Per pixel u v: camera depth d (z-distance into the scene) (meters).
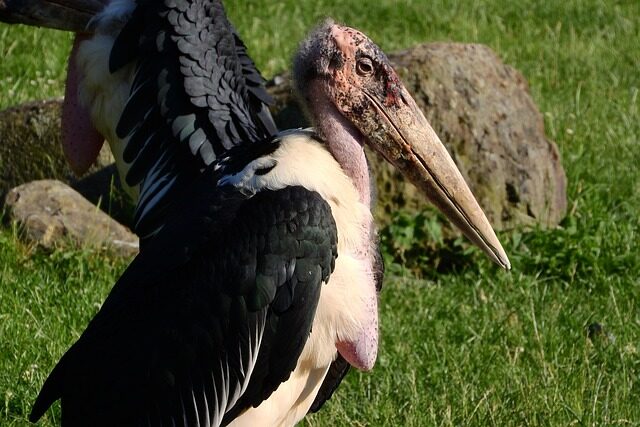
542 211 10.15
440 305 8.88
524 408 7.35
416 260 9.70
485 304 8.90
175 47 6.45
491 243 5.91
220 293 5.22
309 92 5.70
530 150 10.15
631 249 10.03
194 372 5.24
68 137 7.02
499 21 16.91
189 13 6.50
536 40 16.42
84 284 8.52
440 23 16.75
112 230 9.25
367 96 5.70
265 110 6.91
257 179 5.38
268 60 13.99
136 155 6.45
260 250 5.21
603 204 10.89
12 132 10.06
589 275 9.65
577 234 9.90
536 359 8.05
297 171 5.40
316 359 5.55
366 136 5.75
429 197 5.88
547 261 9.64
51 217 9.16
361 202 5.68
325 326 5.45
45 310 8.09
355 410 7.36
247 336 5.23
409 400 7.46
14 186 10.03
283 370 5.35
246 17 16.06
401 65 10.00
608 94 14.27
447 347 8.18
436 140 5.85
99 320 5.38
